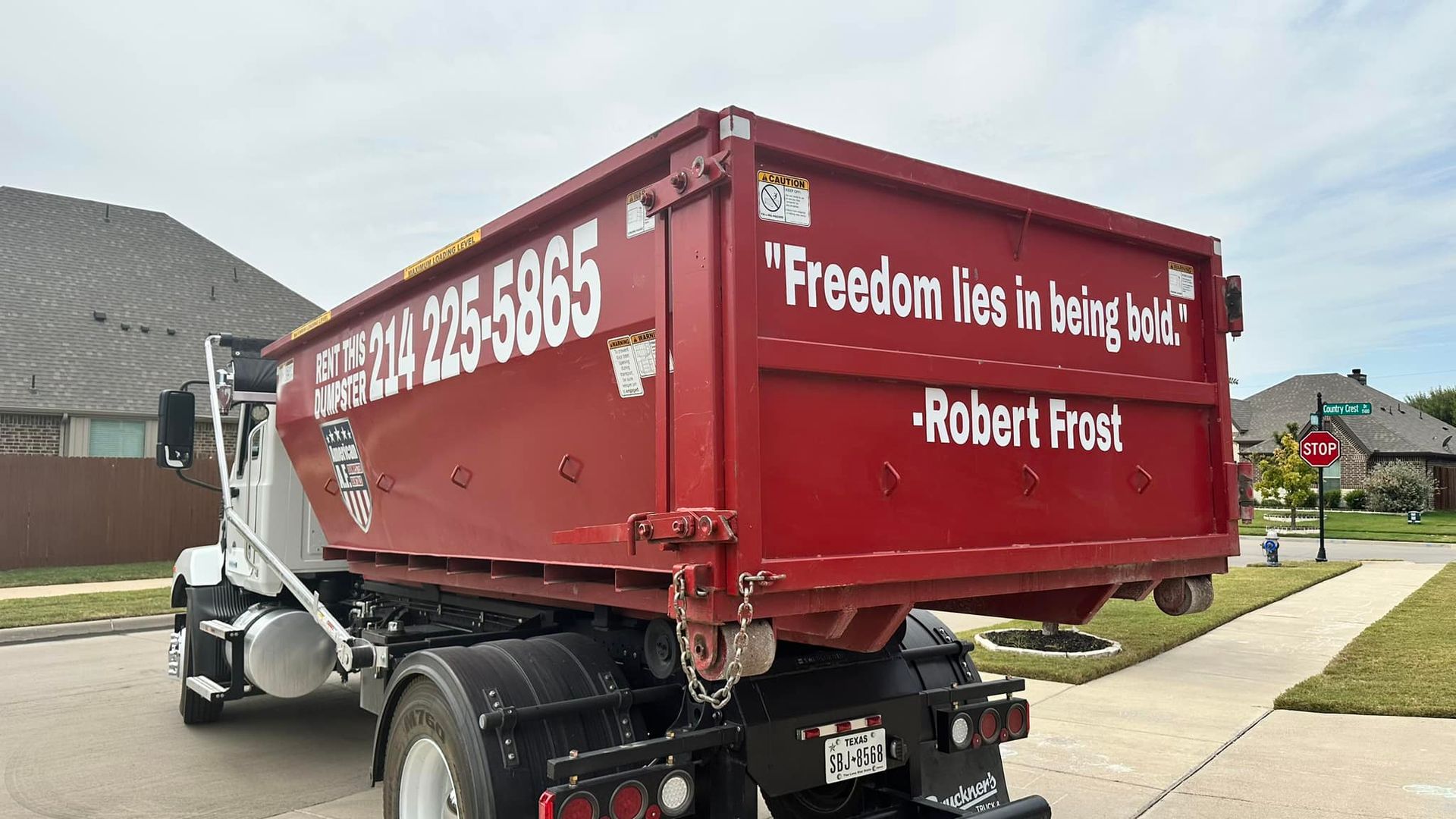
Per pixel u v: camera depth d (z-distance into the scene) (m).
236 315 23.56
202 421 19.73
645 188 2.85
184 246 24.67
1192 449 4.06
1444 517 40.03
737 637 2.50
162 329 22.05
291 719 7.27
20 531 17.22
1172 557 3.77
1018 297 3.45
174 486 18.94
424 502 4.44
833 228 2.92
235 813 5.05
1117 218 3.76
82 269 22.36
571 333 3.28
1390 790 4.95
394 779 3.45
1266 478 31.48
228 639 5.93
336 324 5.32
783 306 2.76
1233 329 4.21
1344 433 50.06
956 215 3.30
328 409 5.44
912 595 2.96
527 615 4.32
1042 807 3.32
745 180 2.63
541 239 3.49
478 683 3.12
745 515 2.52
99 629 11.81
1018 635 9.24
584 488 3.23
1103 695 7.26
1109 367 3.74
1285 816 4.60
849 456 2.88
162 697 8.07
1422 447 49.09
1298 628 10.42
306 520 6.32
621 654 3.73
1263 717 6.54
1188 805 4.77
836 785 3.93
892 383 3.02
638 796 2.84
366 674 4.79
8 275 21.20
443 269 4.16
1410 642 9.15
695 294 2.65
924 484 3.07
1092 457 3.63
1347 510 43.16
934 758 3.78
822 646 3.46
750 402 2.58
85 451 19.48
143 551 18.52
